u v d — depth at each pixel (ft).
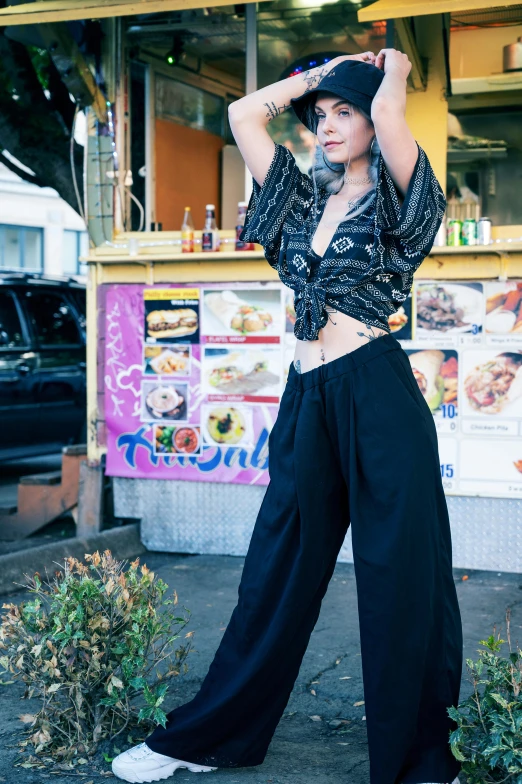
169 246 17.38
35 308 28.25
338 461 7.75
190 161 20.89
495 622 12.96
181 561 16.76
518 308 14.96
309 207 8.03
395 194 7.32
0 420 26.40
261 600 7.86
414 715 7.30
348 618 13.33
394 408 7.44
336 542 7.96
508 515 15.24
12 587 14.57
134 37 18.98
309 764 8.55
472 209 19.07
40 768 8.50
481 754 7.32
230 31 18.62
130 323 17.22
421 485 7.34
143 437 17.26
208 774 8.28
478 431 15.21
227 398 16.65
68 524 20.68
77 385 28.63
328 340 7.67
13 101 21.50
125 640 8.76
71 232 78.64
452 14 18.19
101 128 17.80
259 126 8.07
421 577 7.29
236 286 16.46
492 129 18.89
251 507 16.76
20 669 8.78
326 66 8.00
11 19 13.47
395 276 7.64
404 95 7.17
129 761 8.09
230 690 7.88
